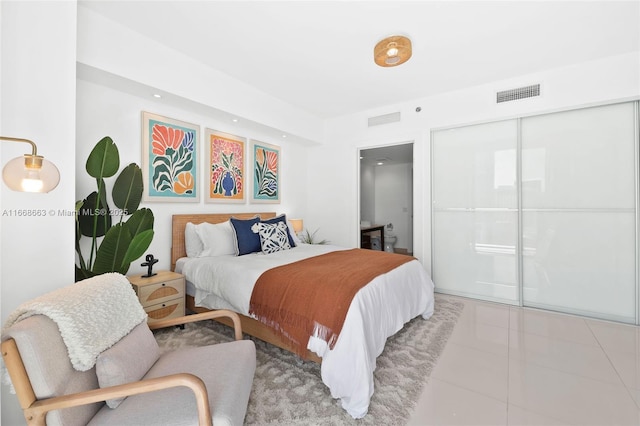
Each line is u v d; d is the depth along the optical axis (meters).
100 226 2.19
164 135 2.75
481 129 3.24
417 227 3.65
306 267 2.13
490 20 2.09
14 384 0.84
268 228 3.06
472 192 3.31
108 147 2.08
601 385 1.65
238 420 1.04
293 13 2.01
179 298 2.43
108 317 1.16
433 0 1.89
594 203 2.68
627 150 2.55
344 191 4.34
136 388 0.90
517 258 3.04
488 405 1.49
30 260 1.40
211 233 2.85
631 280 2.54
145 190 2.61
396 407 1.48
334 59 2.65
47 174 1.14
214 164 3.25
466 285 3.36
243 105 3.15
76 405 0.86
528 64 2.74
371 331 1.64
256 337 2.15
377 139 3.97
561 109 2.78
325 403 1.51
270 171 4.04
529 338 2.25
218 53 2.55
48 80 1.47
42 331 0.92
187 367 1.22
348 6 1.94
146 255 2.54
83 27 1.94
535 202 2.95
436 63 2.72
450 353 2.02
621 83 2.54
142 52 2.27
